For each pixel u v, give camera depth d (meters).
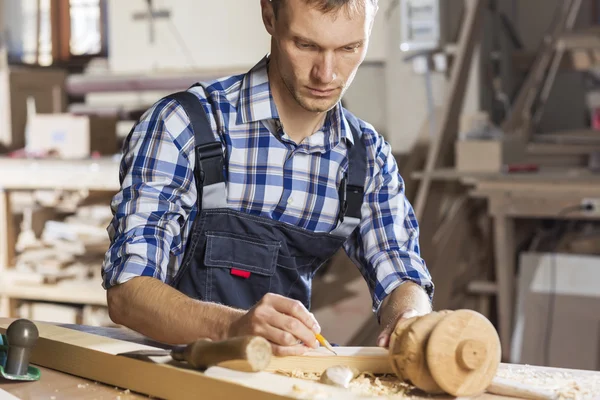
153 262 1.43
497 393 1.19
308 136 1.63
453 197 4.50
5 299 4.34
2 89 5.20
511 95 5.23
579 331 3.57
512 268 3.95
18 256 4.30
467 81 4.52
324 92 1.43
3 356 1.29
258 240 1.62
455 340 1.12
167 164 1.53
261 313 1.27
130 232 1.45
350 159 1.67
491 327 1.14
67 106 5.63
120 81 5.38
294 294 1.70
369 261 1.69
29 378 1.24
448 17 4.83
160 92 5.63
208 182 1.56
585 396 1.17
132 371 1.20
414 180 4.57
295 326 1.27
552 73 4.83
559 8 5.57
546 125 5.45
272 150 1.61
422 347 1.14
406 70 4.90
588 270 3.70
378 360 1.28
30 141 4.83
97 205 4.27
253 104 1.59
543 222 4.80
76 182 4.09
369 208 1.72
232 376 1.11
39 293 4.21
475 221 4.62
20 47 6.34
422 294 1.58
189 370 1.14
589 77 5.59
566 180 3.69
